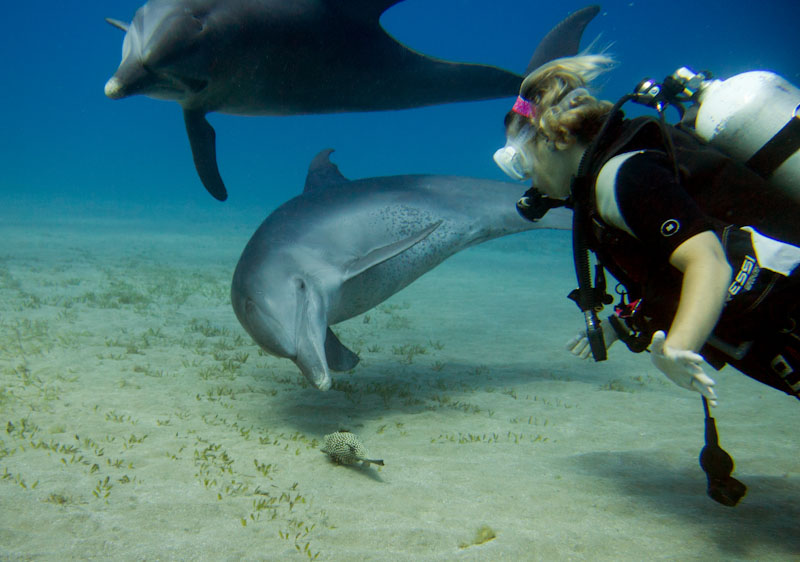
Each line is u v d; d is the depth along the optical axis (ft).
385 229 17.49
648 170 6.17
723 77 6.98
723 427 15.34
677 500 10.42
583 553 8.45
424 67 21.72
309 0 18.53
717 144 6.56
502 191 20.10
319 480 11.08
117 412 14.73
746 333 6.98
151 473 11.00
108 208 134.51
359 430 14.55
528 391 19.04
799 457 12.89
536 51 22.57
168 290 36.11
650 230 6.08
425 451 13.05
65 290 34.17
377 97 22.03
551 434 14.62
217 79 18.26
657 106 7.27
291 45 18.85
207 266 50.55
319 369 13.52
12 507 9.24
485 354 24.56
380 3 19.40
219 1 17.31
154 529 8.82
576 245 7.43
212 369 19.63
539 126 7.28
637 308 7.53
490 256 72.74
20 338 22.12
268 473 11.35
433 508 9.93
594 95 7.19
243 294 15.02
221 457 11.95
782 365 7.13
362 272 15.83
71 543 8.27
